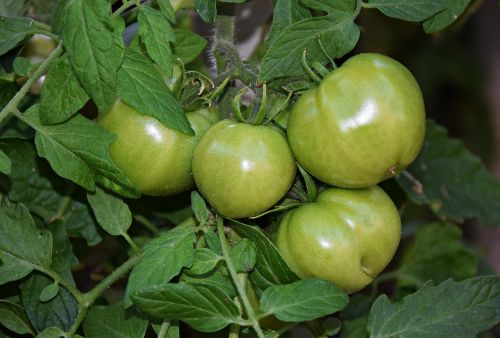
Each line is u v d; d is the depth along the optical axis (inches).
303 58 23.9
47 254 24.7
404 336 23.7
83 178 24.0
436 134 33.1
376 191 24.6
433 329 23.8
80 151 23.8
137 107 23.2
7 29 24.6
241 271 23.6
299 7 24.4
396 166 23.7
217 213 24.3
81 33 22.7
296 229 24.0
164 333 23.6
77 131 23.8
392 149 23.3
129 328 24.4
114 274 24.8
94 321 24.5
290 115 23.9
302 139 23.5
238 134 23.6
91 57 22.7
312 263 23.9
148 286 21.8
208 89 25.1
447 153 33.3
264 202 23.7
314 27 23.7
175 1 26.2
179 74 24.6
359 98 23.1
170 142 24.5
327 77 23.6
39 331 25.1
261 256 23.6
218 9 25.8
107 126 24.6
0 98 26.2
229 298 22.2
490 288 24.0
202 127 24.9
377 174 23.6
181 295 21.7
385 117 23.0
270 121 24.5
